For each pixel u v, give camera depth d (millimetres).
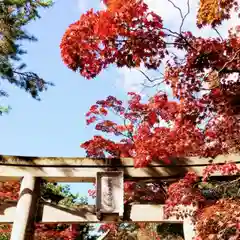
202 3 6219
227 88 6660
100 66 6238
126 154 8148
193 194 5859
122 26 5848
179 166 6605
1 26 11023
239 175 6156
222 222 5102
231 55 6363
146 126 7387
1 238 9539
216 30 6324
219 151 6508
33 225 6242
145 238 9711
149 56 6125
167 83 6645
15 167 6691
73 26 6141
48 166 6727
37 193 6516
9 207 6430
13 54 11148
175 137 6488
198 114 6844
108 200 6355
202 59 6426
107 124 8875
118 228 10883
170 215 5953
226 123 6559
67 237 10180
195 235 5703
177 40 6141
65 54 6191
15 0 10938
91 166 6711
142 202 7152
